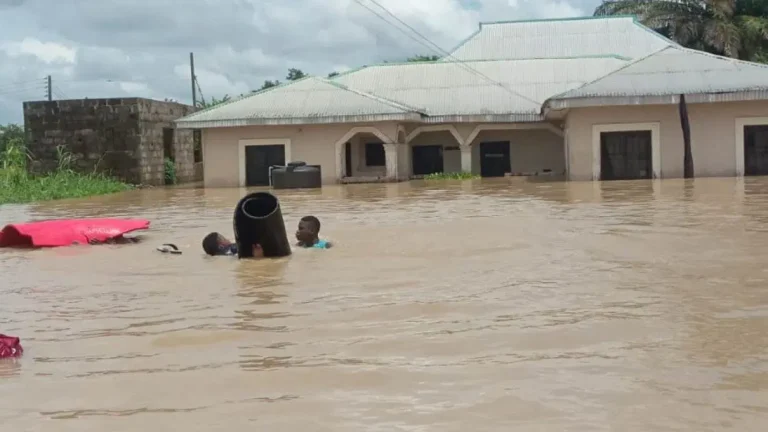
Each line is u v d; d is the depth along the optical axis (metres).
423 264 9.00
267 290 7.79
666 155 27.73
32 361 5.43
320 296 7.36
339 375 4.82
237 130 32.56
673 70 28.67
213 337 5.93
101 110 34.16
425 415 4.09
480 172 35.91
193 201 23.02
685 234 10.78
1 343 5.57
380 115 31.11
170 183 37.19
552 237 10.90
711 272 7.86
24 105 34.56
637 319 5.99
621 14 43.19
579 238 10.69
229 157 32.69
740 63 28.83
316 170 29.00
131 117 34.03
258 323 6.34
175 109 38.31
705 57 29.52
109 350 5.67
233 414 4.21
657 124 27.70
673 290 7.04
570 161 28.41
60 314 7.02
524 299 6.87
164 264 9.93
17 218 18.83
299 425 4.01
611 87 27.77
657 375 4.62
